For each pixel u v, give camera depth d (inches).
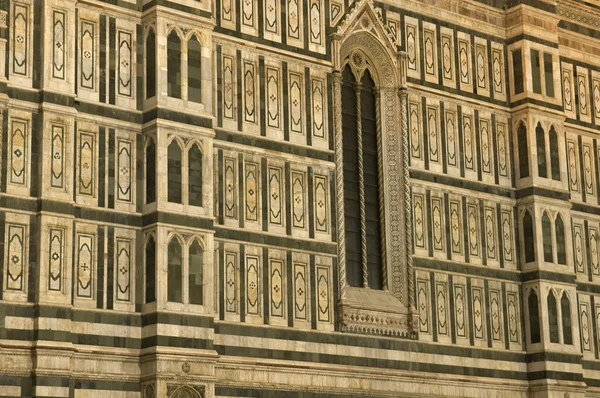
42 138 2586.1
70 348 2534.5
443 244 3336.6
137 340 2667.3
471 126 3489.2
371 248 3238.2
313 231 3046.3
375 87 3334.2
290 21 3115.2
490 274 3432.6
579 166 3762.3
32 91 2598.4
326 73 3164.4
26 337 2506.2
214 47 2940.5
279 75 3063.5
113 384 2623.0
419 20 3422.7
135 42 2802.7
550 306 3476.9
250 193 2938.0
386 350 3132.4
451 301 3316.9
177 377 2645.2
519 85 3592.5
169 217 2709.2
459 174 3422.7
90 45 2728.8
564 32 3809.1
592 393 3597.4
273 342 2901.1
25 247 2539.4
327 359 2997.0
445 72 3452.3
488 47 3587.6
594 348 3644.2
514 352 3435.0
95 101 2709.2
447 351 3267.7
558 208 3570.4
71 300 2576.3
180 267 2709.2
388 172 3289.9
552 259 3516.2
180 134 2765.7
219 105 2923.2
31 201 2561.5
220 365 2795.3
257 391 2854.3
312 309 2999.5
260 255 2928.2
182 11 2824.8
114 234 2687.0
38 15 2640.3
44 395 2481.5
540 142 3577.8
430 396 3203.7
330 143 3132.4
